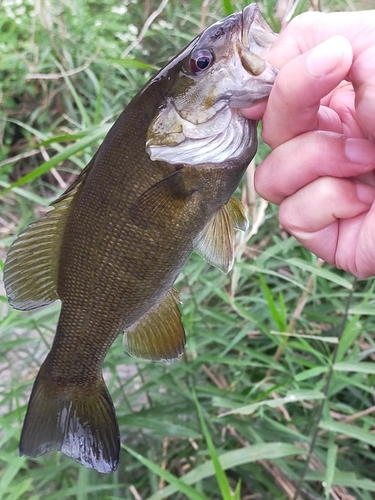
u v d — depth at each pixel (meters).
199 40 0.19
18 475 0.35
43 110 0.68
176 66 0.19
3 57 0.70
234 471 0.35
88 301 0.21
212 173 0.19
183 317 0.35
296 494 0.29
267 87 0.18
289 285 0.41
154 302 0.21
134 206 0.19
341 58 0.15
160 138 0.19
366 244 0.19
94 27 0.68
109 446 0.23
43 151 0.54
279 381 0.35
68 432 0.23
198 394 0.35
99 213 0.20
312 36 0.18
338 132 0.20
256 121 0.19
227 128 0.19
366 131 0.18
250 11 0.18
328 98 0.21
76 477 0.37
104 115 0.52
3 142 0.73
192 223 0.20
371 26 0.17
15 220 0.59
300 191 0.19
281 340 0.32
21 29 0.72
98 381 0.23
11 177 0.69
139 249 0.20
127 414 0.33
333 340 0.26
